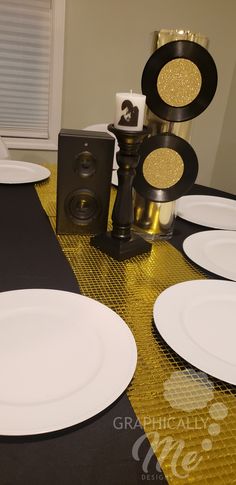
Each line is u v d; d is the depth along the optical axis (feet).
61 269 2.67
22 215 3.53
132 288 2.52
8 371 1.66
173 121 2.97
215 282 2.55
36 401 1.50
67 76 8.16
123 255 2.85
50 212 3.65
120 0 7.76
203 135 9.72
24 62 7.89
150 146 3.01
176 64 2.80
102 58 8.18
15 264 2.66
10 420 1.39
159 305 2.20
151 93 2.87
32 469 1.30
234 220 3.86
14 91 8.12
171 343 1.89
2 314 2.01
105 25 7.89
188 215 3.80
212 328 2.10
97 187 3.09
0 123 8.34
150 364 1.85
